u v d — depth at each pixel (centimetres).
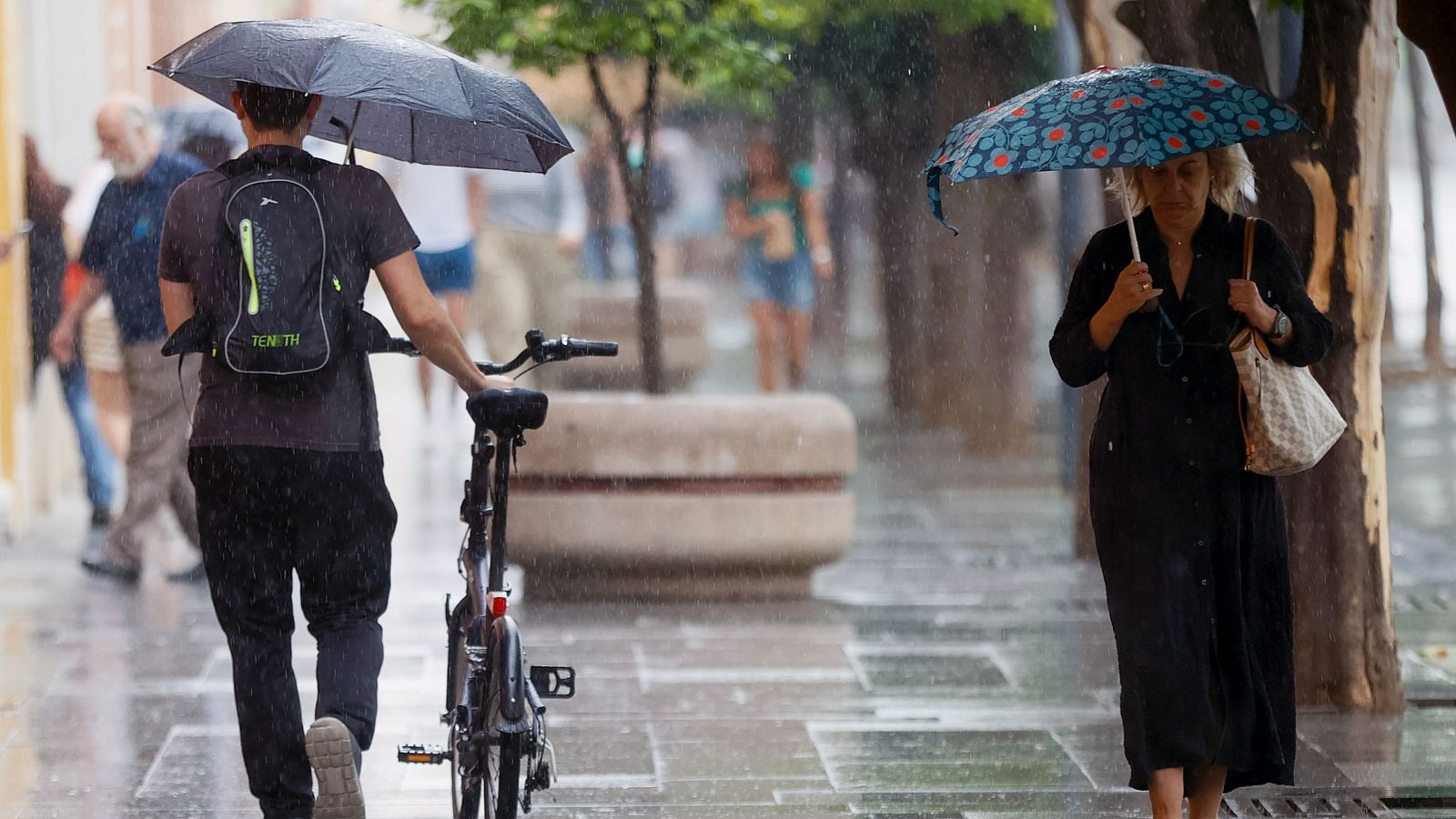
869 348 7962
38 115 4191
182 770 1842
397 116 1661
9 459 3538
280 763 1458
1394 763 1853
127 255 2880
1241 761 1455
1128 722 1435
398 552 3216
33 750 1917
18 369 3544
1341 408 2066
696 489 2788
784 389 6038
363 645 1461
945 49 4891
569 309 5544
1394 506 3728
